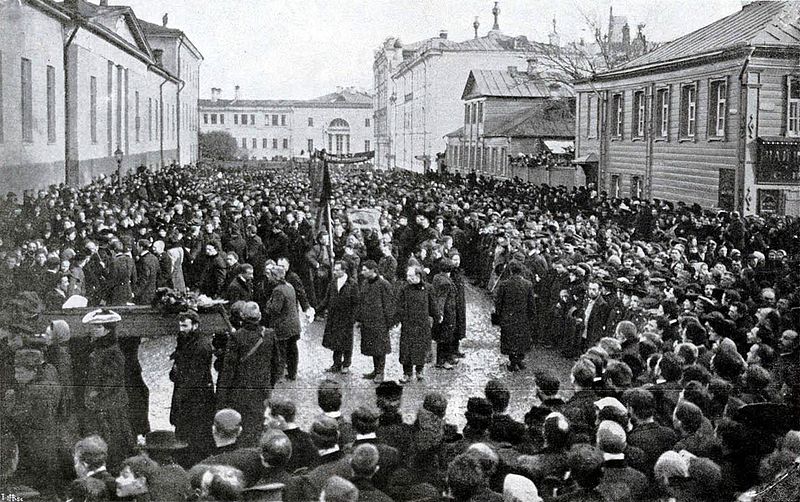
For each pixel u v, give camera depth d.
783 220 17.67
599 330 12.55
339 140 55.25
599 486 5.46
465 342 15.10
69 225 16.56
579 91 35.34
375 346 12.25
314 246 16.86
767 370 7.92
